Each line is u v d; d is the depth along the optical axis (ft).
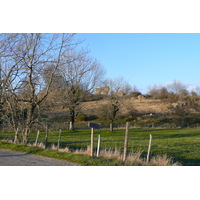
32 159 41.24
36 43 56.95
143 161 39.11
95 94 161.38
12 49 55.31
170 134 129.80
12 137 87.45
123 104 159.84
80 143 82.17
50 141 88.12
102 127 183.42
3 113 66.18
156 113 225.97
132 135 125.49
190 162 48.75
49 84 60.34
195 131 147.64
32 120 62.44
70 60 61.11
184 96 281.54
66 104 81.41
